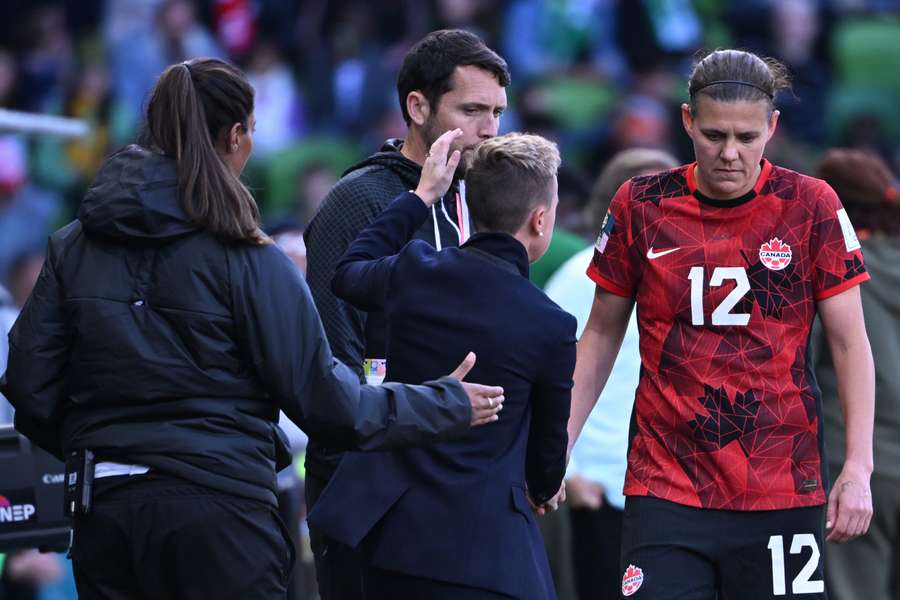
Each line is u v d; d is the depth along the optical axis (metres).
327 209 14.84
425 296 13.09
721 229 13.82
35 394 12.53
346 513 12.95
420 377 13.04
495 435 12.94
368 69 46.91
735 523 13.66
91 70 47.94
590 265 14.56
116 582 12.38
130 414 12.19
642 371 14.23
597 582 19.56
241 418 12.33
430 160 13.95
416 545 12.74
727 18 47.91
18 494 15.63
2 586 22.78
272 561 12.47
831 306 13.84
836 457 18.83
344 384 12.23
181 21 47.78
